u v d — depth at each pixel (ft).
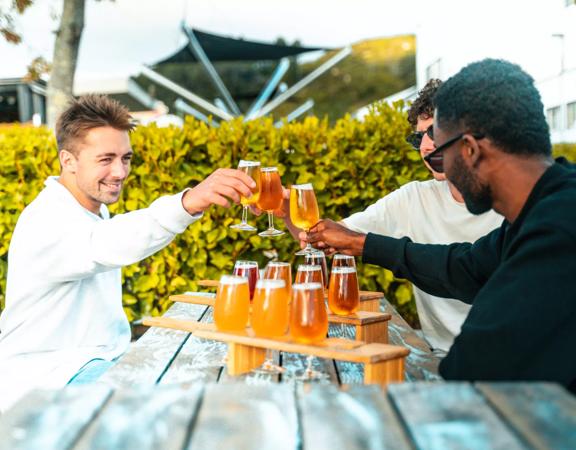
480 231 9.34
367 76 90.99
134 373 5.94
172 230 7.22
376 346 5.49
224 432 3.31
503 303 4.72
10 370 7.74
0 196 13.94
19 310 7.78
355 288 6.80
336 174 13.58
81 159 8.23
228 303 5.92
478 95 5.16
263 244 13.62
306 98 90.74
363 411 3.54
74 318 8.00
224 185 7.09
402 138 13.44
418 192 9.71
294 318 5.54
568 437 3.09
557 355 4.61
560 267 4.65
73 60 23.41
